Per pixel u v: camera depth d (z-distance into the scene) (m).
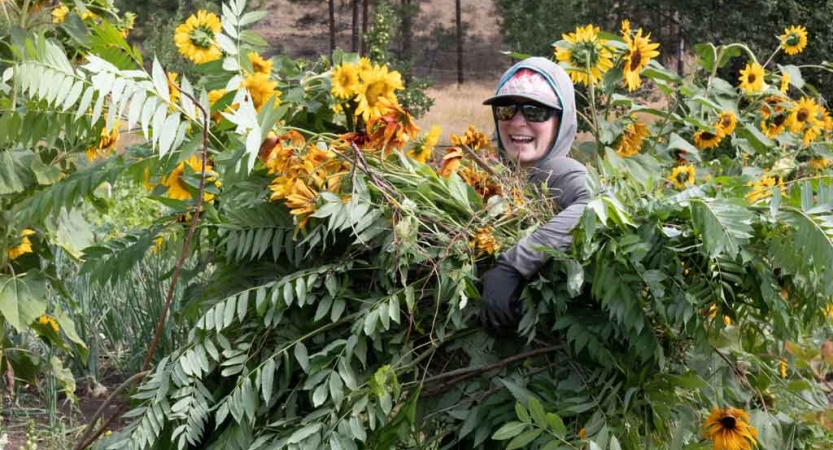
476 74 42.66
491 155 3.53
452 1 52.38
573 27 23.59
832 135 5.98
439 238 2.78
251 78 3.18
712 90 5.02
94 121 2.60
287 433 2.72
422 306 2.86
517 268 2.73
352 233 2.73
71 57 4.11
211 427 2.90
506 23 30.31
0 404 4.55
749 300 2.97
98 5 4.37
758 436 2.90
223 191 2.96
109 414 4.76
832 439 3.20
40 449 4.38
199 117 2.88
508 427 2.53
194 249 3.25
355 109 3.36
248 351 2.86
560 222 2.82
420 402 2.80
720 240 2.54
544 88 3.42
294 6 47.88
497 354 2.81
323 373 2.72
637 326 2.65
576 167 3.16
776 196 2.60
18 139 3.44
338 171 2.87
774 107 5.29
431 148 3.13
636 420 2.74
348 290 2.85
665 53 24.30
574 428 2.69
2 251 4.05
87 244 4.46
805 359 2.74
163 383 2.76
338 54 3.58
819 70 15.05
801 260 2.65
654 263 2.73
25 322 3.93
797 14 17.00
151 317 5.26
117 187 9.14
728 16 19.69
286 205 2.85
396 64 20.09
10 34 3.80
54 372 4.42
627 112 4.60
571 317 2.73
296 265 2.90
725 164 5.26
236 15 3.37
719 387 2.97
